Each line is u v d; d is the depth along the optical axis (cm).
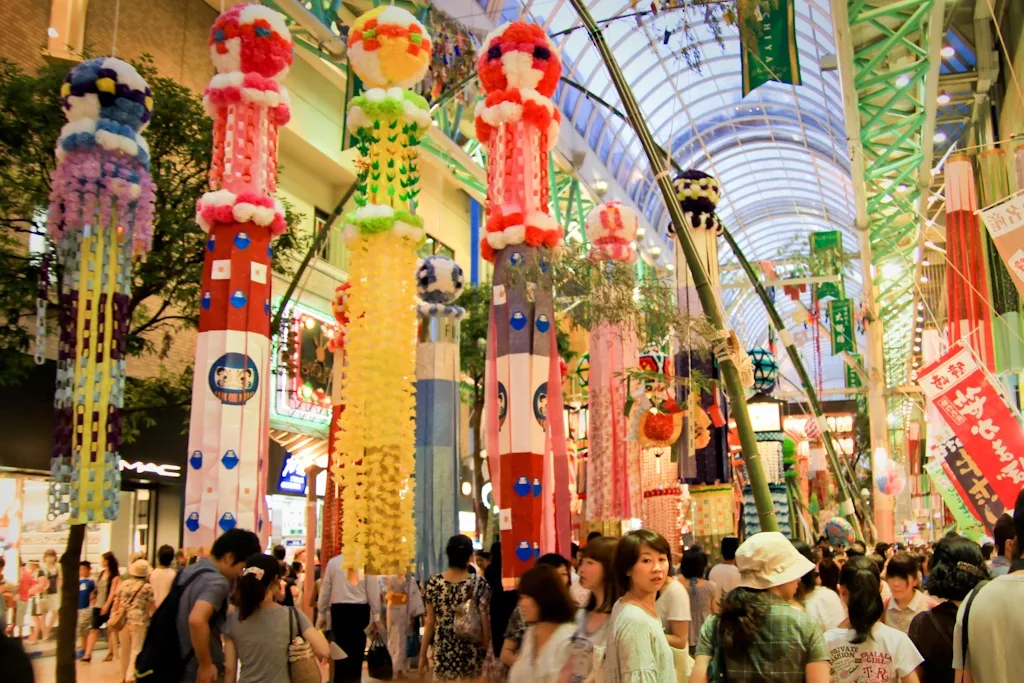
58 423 852
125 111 898
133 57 1827
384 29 1027
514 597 873
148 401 1302
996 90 2439
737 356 1041
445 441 1238
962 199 1462
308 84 2373
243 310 935
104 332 869
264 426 940
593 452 1208
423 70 1052
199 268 1193
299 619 537
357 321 998
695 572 818
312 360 2222
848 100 2316
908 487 3209
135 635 1212
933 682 498
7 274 1091
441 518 1214
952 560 509
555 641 470
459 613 738
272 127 984
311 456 2145
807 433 2666
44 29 1619
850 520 2233
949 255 1462
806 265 3077
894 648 461
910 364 3809
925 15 2138
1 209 1104
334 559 987
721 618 399
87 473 845
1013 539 455
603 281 1126
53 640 1468
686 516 1564
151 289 1184
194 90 1995
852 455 4191
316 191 2473
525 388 957
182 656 554
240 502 906
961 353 1071
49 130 1103
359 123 1030
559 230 1001
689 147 4316
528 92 993
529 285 975
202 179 1198
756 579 404
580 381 1591
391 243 1002
